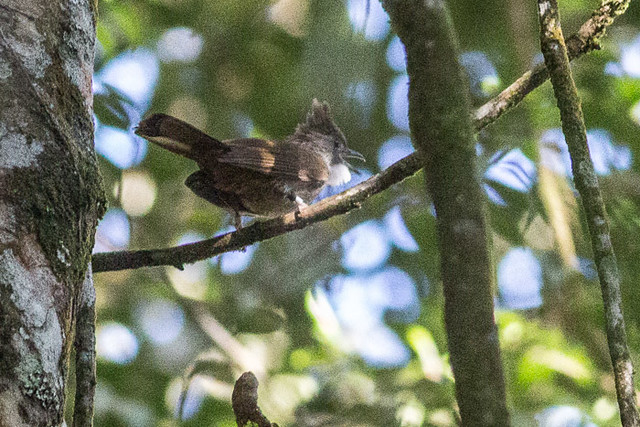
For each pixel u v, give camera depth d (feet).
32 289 14.49
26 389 13.94
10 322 14.07
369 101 39.14
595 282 36.47
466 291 11.37
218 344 42.65
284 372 43.11
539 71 20.15
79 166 15.93
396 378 37.19
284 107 47.98
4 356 13.88
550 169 35.01
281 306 41.39
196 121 50.21
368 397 35.37
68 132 15.96
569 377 38.32
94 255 23.32
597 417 37.09
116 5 46.83
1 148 14.98
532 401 37.11
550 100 37.76
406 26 12.21
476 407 10.96
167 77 48.34
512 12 38.91
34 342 14.24
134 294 47.19
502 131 34.24
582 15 42.04
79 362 16.99
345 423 33.53
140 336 45.98
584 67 42.93
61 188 15.43
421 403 34.30
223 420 43.65
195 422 43.68
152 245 46.88
